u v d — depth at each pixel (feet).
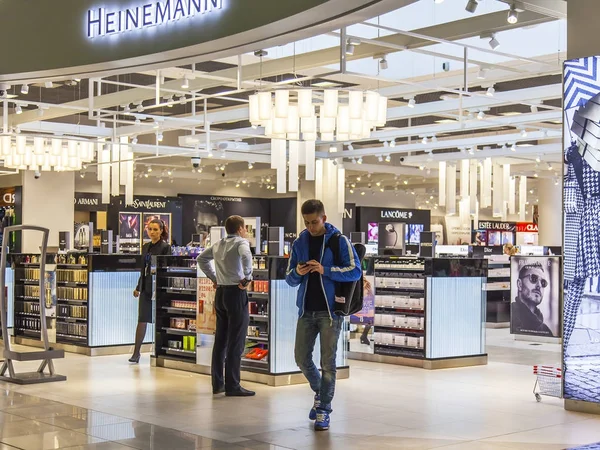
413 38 31.68
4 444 19.72
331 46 36.47
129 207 89.10
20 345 43.96
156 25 20.06
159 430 21.53
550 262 31.91
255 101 32.68
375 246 51.75
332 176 67.26
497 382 30.71
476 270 36.19
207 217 96.37
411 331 35.58
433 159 68.33
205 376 31.83
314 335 22.30
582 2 24.71
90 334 38.75
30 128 53.98
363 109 32.68
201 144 62.80
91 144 48.14
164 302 35.09
